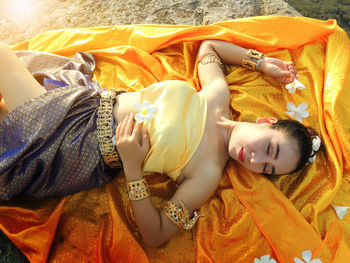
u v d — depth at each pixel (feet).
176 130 5.22
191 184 5.29
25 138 4.77
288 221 5.58
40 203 5.61
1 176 4.83
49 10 8.78
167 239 5.18
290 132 5.41
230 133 5.79
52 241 5.32
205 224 5.74
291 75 6.68
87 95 5.33
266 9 8.72
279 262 5.41
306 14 11.49
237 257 5.54
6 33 8.30
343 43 7.33
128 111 5.35
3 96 5.16
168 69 7.03
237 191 5.89
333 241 5.46
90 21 8.46
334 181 5.98
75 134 5.10
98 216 5.71
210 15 8.53
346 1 11.64
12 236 5.03
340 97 6.95
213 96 5.98
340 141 6.31
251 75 7.12
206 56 6.68
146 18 8.52
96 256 5.36
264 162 5.35
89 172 5.16
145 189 5.08
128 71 7.07
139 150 5.01
